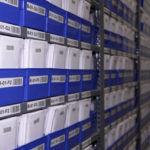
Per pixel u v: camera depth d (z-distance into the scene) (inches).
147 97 161.5
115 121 95.3
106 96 85.7
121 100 103.5
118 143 98.9
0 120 38.1
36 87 45.5
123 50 104.8
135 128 127.6
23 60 42.8
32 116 44.4
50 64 50.8
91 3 70.9
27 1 42.3
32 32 44.1
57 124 53.0
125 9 106.4
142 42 143.0
